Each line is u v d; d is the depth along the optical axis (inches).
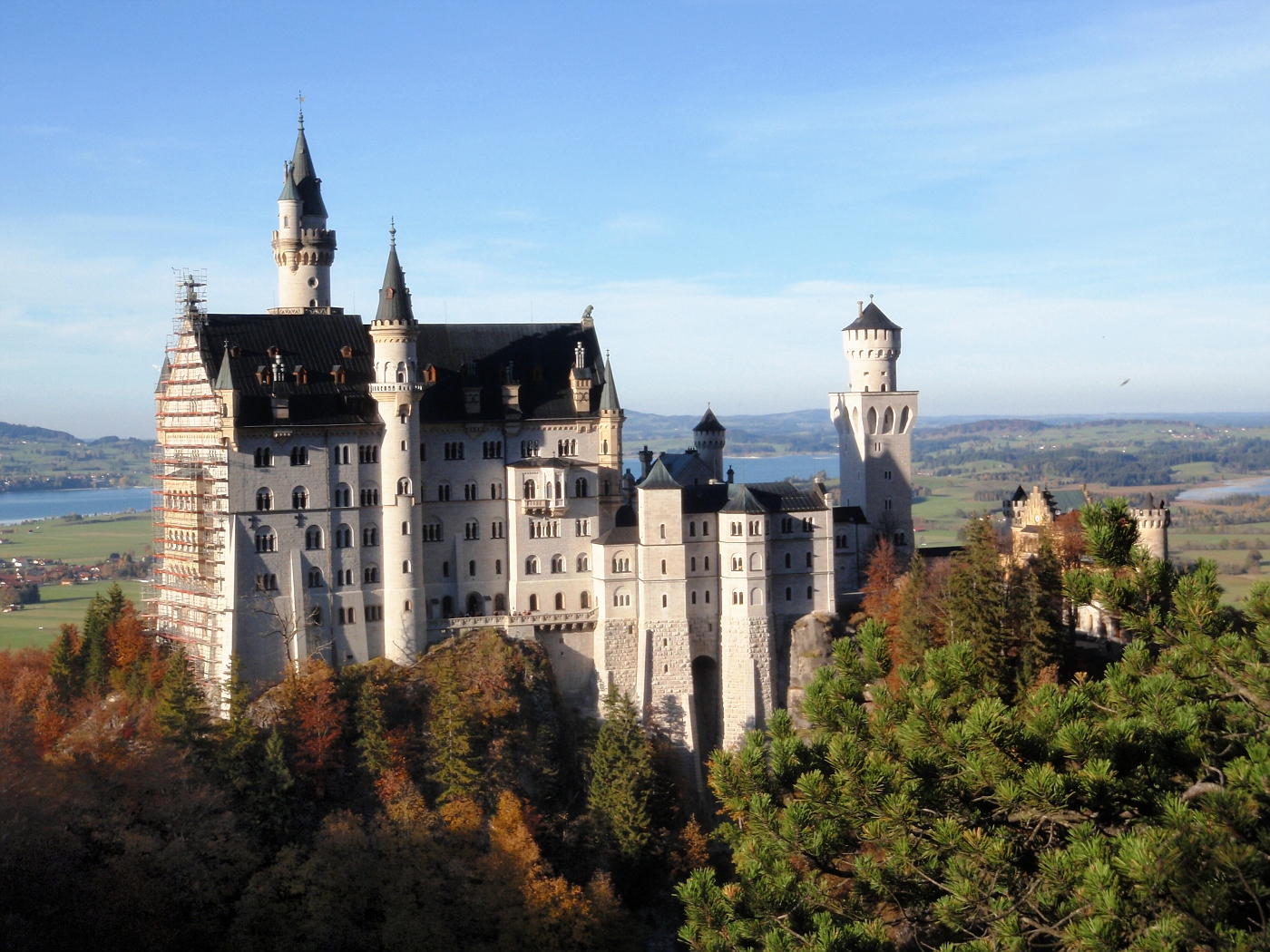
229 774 5068.9
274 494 5940.0
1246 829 1567.4
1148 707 1856.5
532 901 4832.7
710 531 6550.2
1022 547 7042.3
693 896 2047.2
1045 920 1744.6
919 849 1909.4
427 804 5472.4
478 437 6515.8
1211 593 1988.2
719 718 6589.6
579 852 5585.6
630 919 5280.5
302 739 5398.6
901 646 5748.0
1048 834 1867.6
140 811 4697.3
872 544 7475.4
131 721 5467.5
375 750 5438.0
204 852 4598.9
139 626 6382.9
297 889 4579.2
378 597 6190.9
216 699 5900.6
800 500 6678.2
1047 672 5334.6
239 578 5866.1
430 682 5959.6
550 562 6594.5
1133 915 1588.3
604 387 6747.1
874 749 2037.4
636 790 5718.5
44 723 5433.1
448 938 4655.5
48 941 3934.5
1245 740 1811.0
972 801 1888.5
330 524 6063.0
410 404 6161.4
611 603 6491.1
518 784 5689.0
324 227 7145.7
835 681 2217.0
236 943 4436.5
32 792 4365.2
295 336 6230.3
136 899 4215.1
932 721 1925.4
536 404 6668.3
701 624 6560.0
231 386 5812.0
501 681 5999.0
